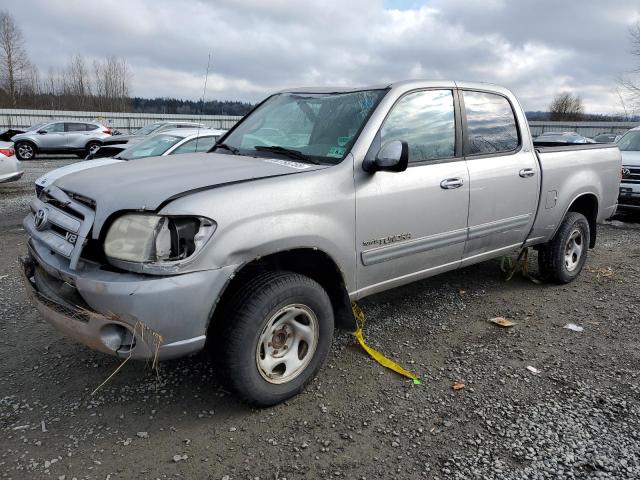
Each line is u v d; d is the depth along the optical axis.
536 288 5.22
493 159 4.21
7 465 2.52
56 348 3.73
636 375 3.50
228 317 2.78
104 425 2.86
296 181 2.98
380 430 2.86
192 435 2.79
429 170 3.69
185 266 2.54
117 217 2.60
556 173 4.81
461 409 3.07
